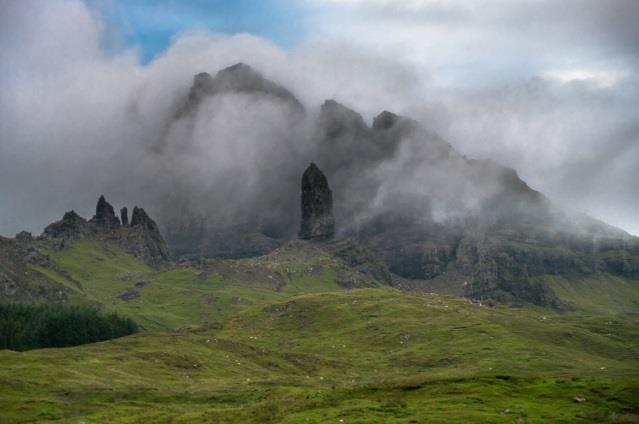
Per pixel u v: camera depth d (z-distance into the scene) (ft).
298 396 433.89
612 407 333.83
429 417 313.12
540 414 314.35
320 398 401.70
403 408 347.56
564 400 350.84
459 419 306.55
